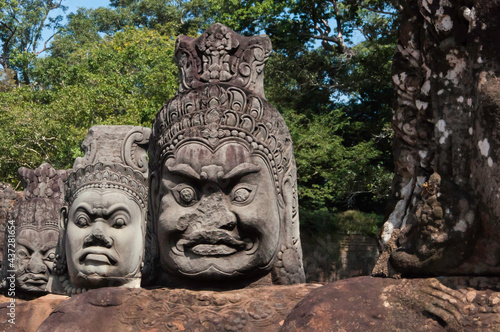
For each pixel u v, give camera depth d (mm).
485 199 1484
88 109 11219
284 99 12891
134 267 3645
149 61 14188
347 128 12844
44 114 11461
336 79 12969
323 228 11086
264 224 2895
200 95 3025
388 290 1551
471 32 1564
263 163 2965
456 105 1622
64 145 11133
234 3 11547
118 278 3576
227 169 2875
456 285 1499
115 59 13508
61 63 15344
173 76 12422
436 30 1674
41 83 17109
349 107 13117
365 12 12680
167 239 2938
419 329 1447
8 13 20484
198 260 2883
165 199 2963
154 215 3188
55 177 4859
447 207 1551
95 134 3848
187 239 2887
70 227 3658
